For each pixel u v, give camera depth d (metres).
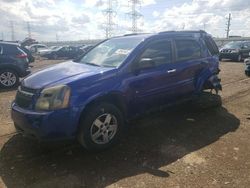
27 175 3.88
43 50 34.00
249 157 4.46
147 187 3.62
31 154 4.48
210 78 6.86
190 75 6.17
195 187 3.63
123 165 4.18
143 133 5.39
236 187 3.64
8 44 10.50
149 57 5.28
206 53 6.76
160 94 5.49
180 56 5.98
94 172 3.98
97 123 4.48
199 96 6.87
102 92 4.44
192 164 4.23
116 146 4.80
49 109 4.05
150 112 5.48
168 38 5.79
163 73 5.45
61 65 5.35
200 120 6.17
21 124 4.25
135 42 5.35
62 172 3.96
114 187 3.63
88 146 4.43
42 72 4.86
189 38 6.35
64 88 4.14
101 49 5.79
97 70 4.73
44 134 4.04
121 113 4.80
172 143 4.96
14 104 4.55
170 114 6.52
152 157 4.43
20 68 10.58
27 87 4.39
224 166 4.17
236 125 5.91
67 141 4.30
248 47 22.36
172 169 4.07
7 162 4.22
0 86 10.30
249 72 12.55
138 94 5.06
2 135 5.24
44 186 3.63
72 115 4.14
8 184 3.67
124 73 4.82
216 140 5.12
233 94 8.62
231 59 22.06
